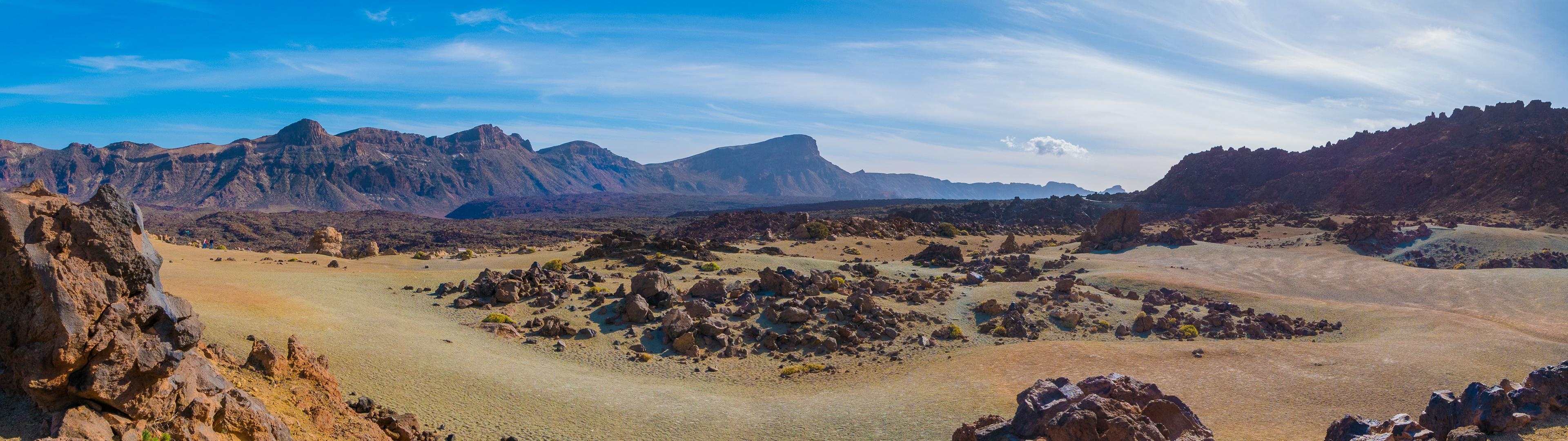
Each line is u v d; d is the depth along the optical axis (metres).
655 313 70.94
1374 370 52.91
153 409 23.03
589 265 101.75
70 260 22.34
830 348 63.50
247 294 61.03
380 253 127.75
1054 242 171.38
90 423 21.28
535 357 57.75
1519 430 26.50
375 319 60.91
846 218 190.50
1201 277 102.12
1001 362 56.88
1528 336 63.88
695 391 51.50
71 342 21.55
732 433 41.84
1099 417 28.20
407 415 36.59
